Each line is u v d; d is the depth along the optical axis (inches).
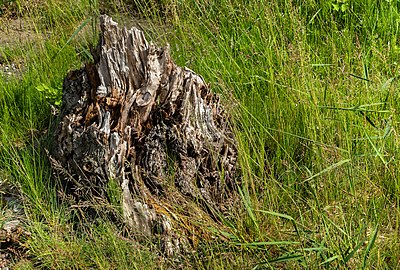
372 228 179.2
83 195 192.2
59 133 195.2
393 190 195.2
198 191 192.9
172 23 296.0
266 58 247.0
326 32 274.8
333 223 171.0
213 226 186.2
